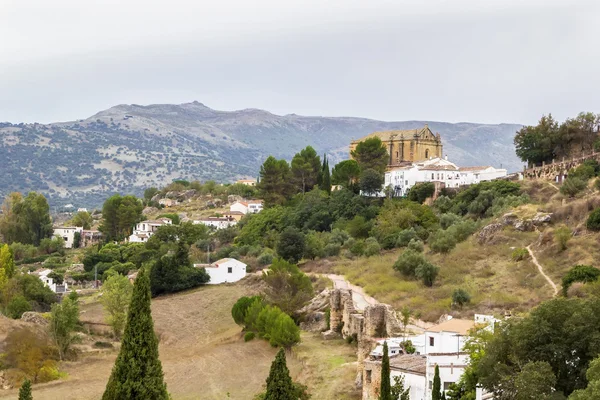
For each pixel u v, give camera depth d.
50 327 135.62
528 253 145.75
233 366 122.75
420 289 144.38
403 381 79.75
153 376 70.19
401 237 184.25
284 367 68.62
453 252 159.25
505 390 69.12
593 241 139.12
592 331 69.06
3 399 110.06
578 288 115.81
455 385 79.50
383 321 119.38
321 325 142.62
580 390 60.09
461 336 92.31
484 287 136.25
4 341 130.25
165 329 156.38
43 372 122.94
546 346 69.75
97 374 126.12
